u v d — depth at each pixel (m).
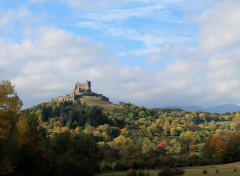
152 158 118.88
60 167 76.12
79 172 80.81
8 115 67.38
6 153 65.12
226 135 138.38
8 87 68.31
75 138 108.44
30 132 72.06
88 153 99.75
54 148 92.12
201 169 100.06
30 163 67.56
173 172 87.31
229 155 128.12
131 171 88.75
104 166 107.19
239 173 79.44
